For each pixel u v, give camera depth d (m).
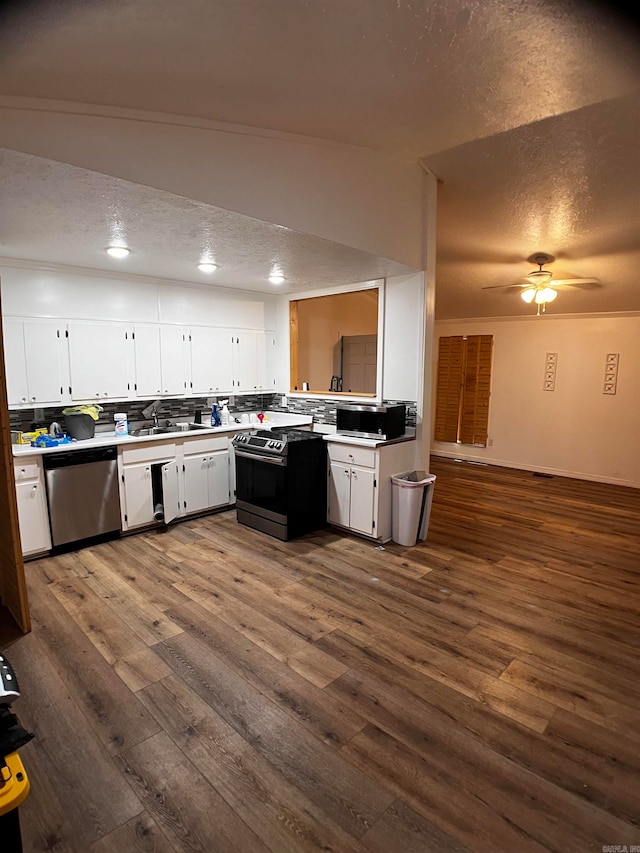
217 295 4.84
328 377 7.02
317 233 2.90
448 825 1.53
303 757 1.79
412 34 1.85
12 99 1.78
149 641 2.51
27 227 2.78
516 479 6.31
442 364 7.57
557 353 6.43
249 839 1.48
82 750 1.81
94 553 3.62
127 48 1.62
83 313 3.94
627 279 4.89
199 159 2.32
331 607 2.88
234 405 5.33
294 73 2.00
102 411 4.25
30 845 1.45
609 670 2.34
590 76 2.28
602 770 1.75
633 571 3.47
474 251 4.69
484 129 2.85
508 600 3.01
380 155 3.26
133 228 2.79
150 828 1.51
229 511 4.71
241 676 2.24
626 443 5.97
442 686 2.20
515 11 1.76
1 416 2.43
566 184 3.33
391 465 3.86
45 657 2.37
